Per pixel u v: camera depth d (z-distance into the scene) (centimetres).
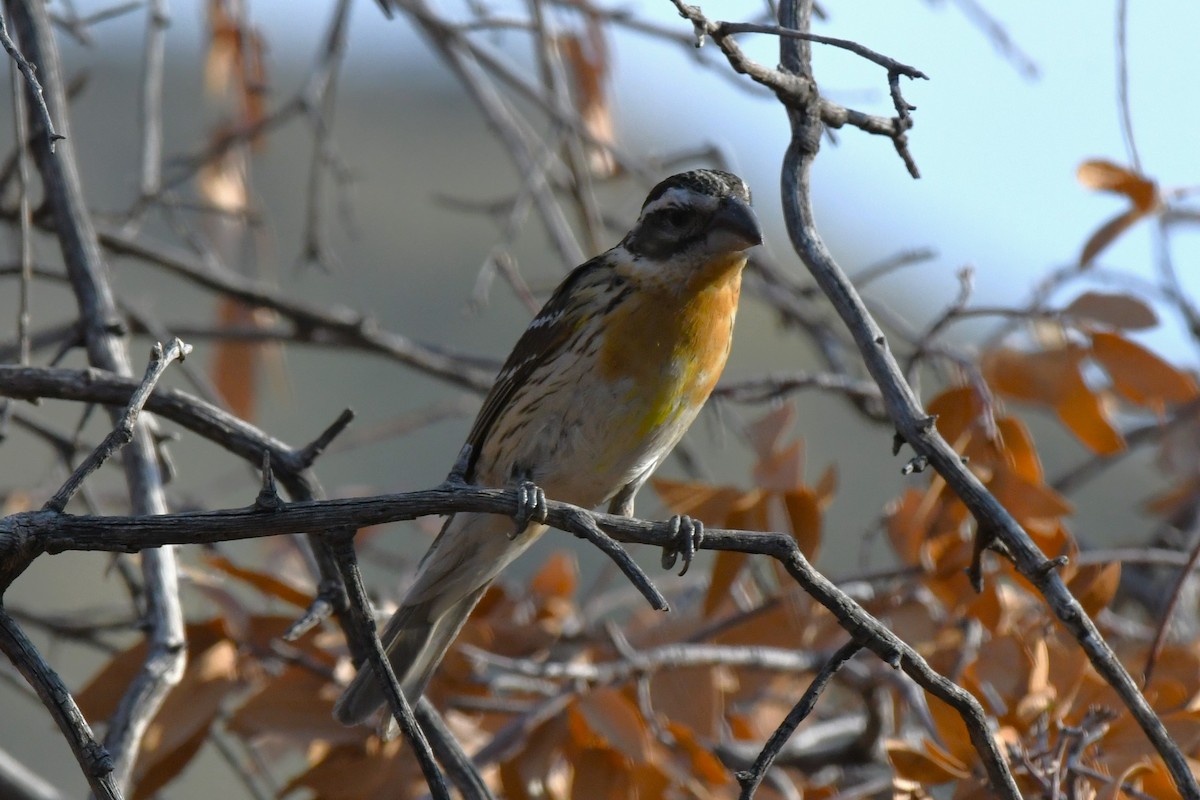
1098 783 755
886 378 723
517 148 1338
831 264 751
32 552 593
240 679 912
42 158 987
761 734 1055
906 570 946
